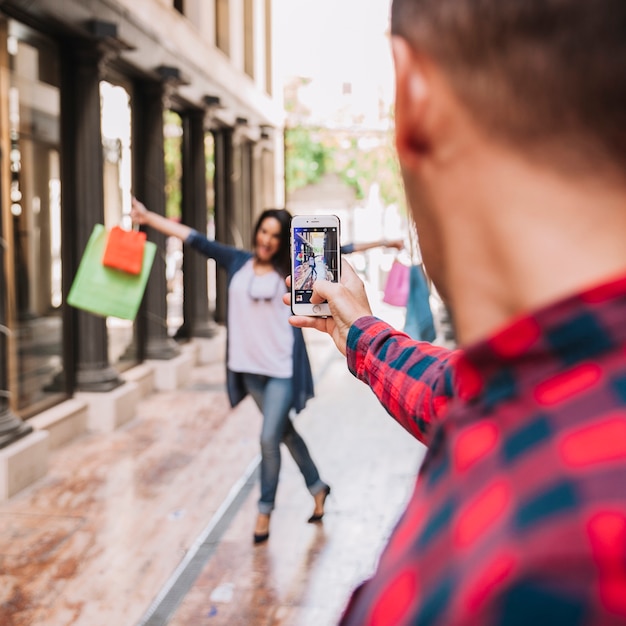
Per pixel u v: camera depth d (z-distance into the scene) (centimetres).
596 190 31
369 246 557
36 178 654
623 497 25
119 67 841
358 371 86
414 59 35
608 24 30
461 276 35
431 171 35
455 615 27
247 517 481
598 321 29
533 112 32
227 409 810
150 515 488
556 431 28
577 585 24
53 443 647
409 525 34
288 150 2162
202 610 360
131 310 470
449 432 33
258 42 1548
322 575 396
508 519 27
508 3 31
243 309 435
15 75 614
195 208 1131
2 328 546
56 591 380
